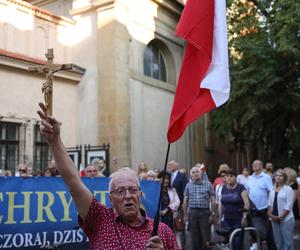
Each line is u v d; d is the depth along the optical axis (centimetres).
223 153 2455
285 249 766
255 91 1712
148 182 702
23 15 1566
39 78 1557
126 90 1700
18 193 594
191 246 858
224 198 800
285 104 1792
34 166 1495
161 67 2120
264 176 842
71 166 272
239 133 2117
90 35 1741
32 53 1592
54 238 609
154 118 1972
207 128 2228
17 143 1469
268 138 2058
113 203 276
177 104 334
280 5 1692
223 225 800
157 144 1970
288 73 1781
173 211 850
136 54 1866
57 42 1705
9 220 586
